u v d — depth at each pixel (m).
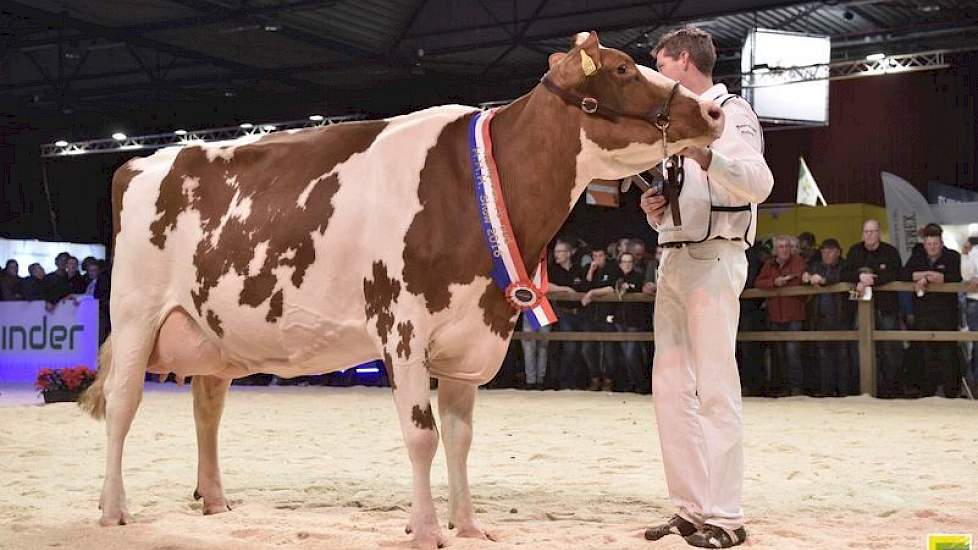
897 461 7.28
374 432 9.45
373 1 20.78
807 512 5.36
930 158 23.09
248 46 23.42
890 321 13.02
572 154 4.42
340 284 4.64
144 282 5.20
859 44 21.53
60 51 24.59
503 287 4.42
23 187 29.69
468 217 4.44
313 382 17.31
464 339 4.50
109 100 27.14
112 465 5.12
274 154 4.97
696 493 4.59
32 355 17.22
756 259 13.91
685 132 4.25
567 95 4.38
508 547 4.38
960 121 23.19
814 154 23.39
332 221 4.64
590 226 21.11
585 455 7.75
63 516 5.32
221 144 5.19
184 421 10.46
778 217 16.67
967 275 13.24
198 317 5.07
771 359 13.78
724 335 4.48
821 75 19.11
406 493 6.06
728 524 4.41
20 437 9.09
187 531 4.85
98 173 29.86
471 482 6.46
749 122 4.48
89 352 16.67
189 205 5.11
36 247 22.91
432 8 21.62
